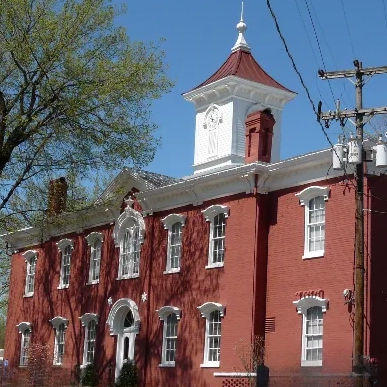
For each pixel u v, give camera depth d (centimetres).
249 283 3269
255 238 3291
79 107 3344
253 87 4181
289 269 3183
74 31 3391
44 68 3322
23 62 3294
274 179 3328
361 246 2430
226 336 3328
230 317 3328
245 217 3359
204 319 3453
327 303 2994
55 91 3328
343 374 2611
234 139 4125
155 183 3919
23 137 3309
